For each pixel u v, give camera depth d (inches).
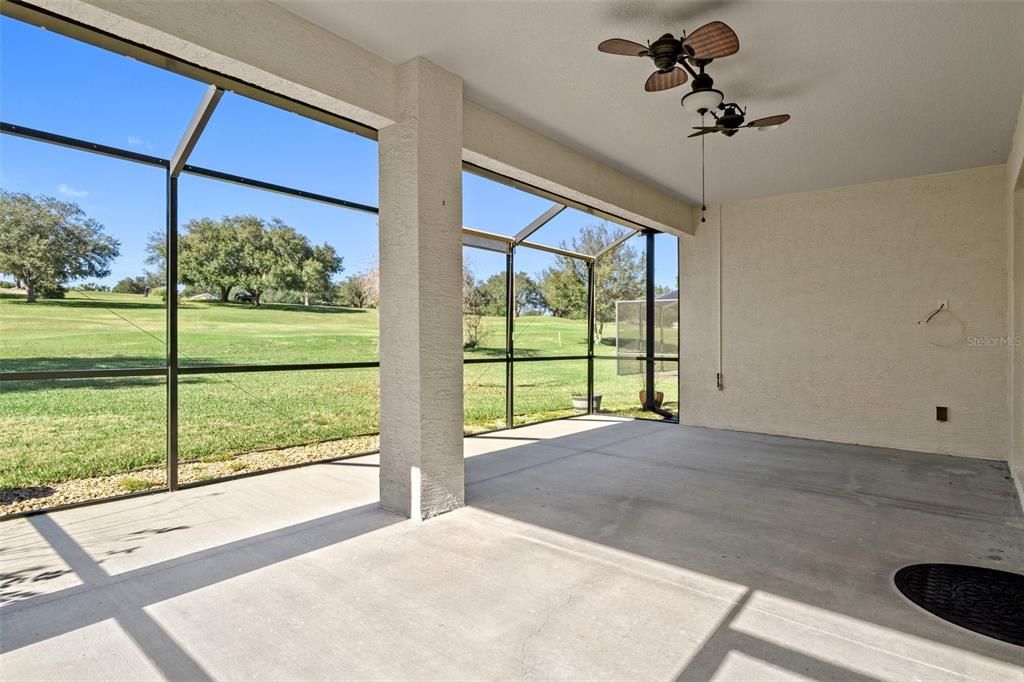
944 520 137.5
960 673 74.0
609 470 189.5
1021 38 118.7
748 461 203.2
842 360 240.2
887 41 120.8
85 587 98.6
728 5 108.6
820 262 245.9
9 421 184.1
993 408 208.4
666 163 211.3
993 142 184.4
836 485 170.1
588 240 354.3
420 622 86.8
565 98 155.3
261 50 108.5
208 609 90.7
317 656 77.6
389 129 138.9
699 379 281.6
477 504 149.0
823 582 102.0
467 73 141.3
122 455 206.5
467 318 329.1
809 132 176.1
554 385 377.1
